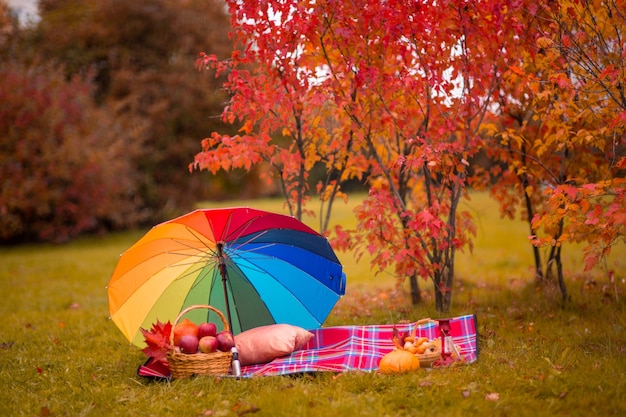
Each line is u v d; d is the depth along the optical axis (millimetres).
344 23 5473
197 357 4410
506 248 12523
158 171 22859
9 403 4305
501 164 7086
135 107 21844
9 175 17312
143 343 4957
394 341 4480
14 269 12672
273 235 4953
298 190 6617
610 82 4812
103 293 9750
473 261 10891
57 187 17922
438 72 5523
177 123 23000
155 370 4648
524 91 5930
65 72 21906
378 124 5887
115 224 21297
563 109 4992
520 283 7941
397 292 7852
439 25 5355
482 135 7227
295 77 5801
